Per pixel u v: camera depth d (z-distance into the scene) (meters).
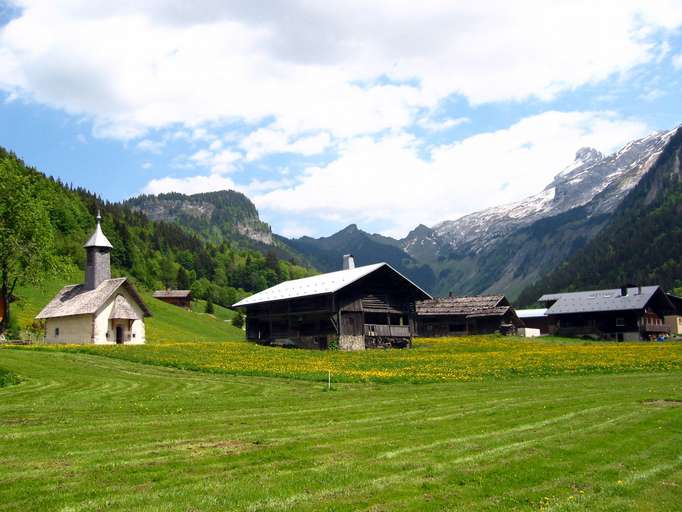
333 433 19.17
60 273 69.94
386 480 13.71
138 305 77.69
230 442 17.58
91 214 193.88
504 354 58.06
